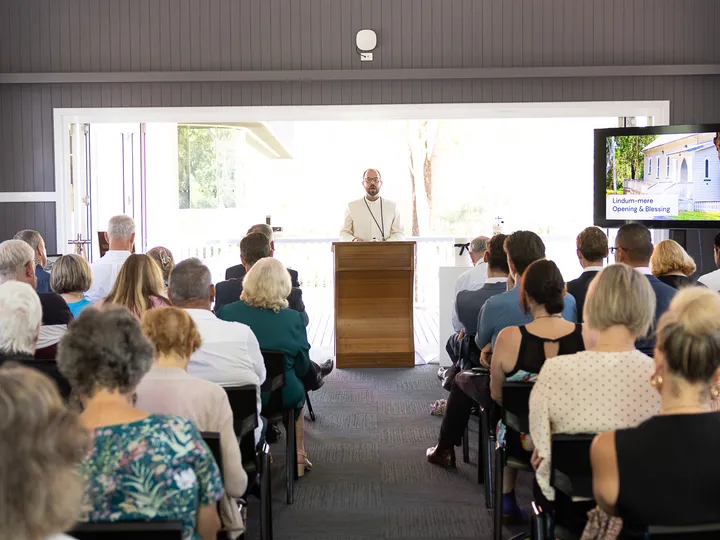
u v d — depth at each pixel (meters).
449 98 7.68
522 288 3.30
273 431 5.09
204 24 7.62
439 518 3.90
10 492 1.11
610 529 2.15
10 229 7.79
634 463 1.83
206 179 12.81
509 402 3.17
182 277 3.45
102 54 7.64
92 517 1.87
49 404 1.21
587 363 2.57
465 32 7.59
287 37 7.61
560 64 7.61
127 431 1.90
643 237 4.41
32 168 7.75
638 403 2.55
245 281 4.13
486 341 3.90
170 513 1.89
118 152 9.59
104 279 5.65
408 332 7.30
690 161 7.30
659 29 7.61
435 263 11.20
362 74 7.55
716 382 1.84
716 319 1.80
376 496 4.20
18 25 7.64
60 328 3.68
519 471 4.61
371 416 5.74
